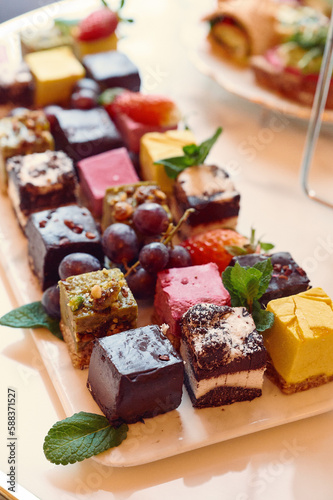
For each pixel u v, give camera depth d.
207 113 0.69
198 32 0.74
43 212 0.54
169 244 0.53
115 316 0.49
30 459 0.47
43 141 0.60
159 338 0.47
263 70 0.67
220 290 0.50
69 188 0.58
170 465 0.47
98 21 0.67
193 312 0.48
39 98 0.66
